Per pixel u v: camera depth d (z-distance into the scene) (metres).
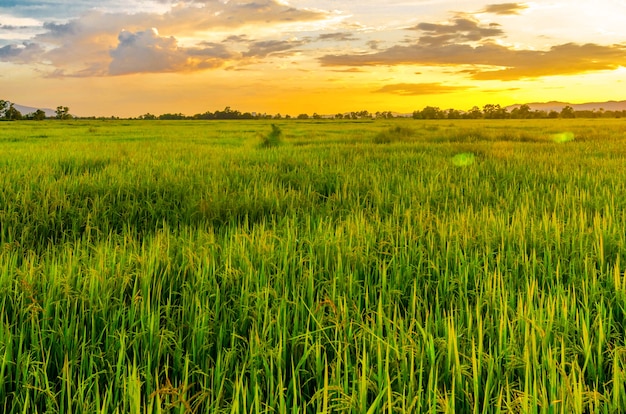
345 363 2.75
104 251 5.05
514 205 7.95
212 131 43.34
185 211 7.80
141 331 3.29
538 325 3.25
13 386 2.95
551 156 15.25
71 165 12.07
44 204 7.64
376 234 5.79
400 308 4.04
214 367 3.06
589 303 3.87
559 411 2.49
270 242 5.20
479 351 2.88
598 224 5.77
